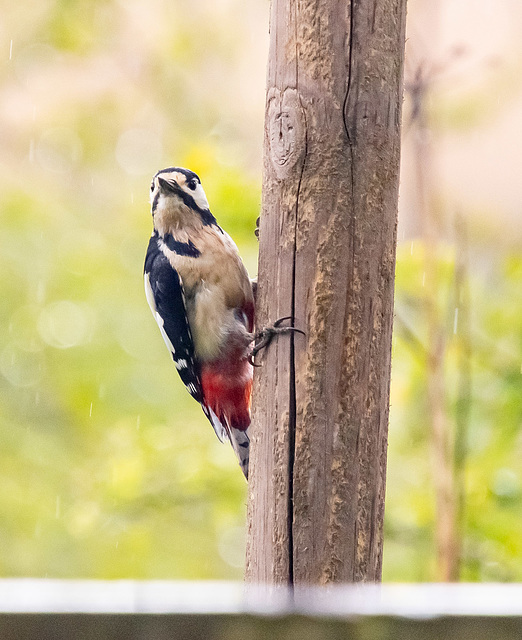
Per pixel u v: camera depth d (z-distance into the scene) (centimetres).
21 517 1684
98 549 1451
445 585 298
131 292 1864
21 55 1950
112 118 2022
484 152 1199
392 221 584
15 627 262
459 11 1297
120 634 267
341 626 274
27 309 1855
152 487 1221
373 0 572
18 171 2002
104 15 1930
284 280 581
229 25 1978
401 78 591
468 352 1032
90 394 1744
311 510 562
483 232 1229
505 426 1021
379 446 574
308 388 567
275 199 589
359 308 568
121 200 1981
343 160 570
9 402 1794
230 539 1517
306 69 576
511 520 1003
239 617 273
